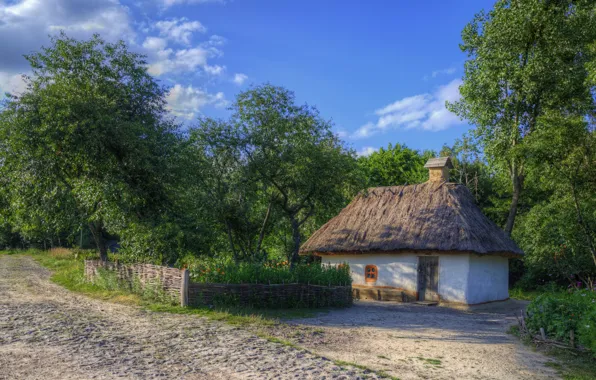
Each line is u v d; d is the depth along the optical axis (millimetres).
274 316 12383
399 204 21344
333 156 18953
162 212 17547
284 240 25031
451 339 10539
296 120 19484
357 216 22031
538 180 21609
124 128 16562
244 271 13750
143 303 13219
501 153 22656
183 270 12711
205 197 18609
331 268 16672
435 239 18312
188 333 9461
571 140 16406
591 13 20094
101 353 7695
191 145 18828
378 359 8203
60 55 18172
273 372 6930
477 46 23344
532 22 20547
